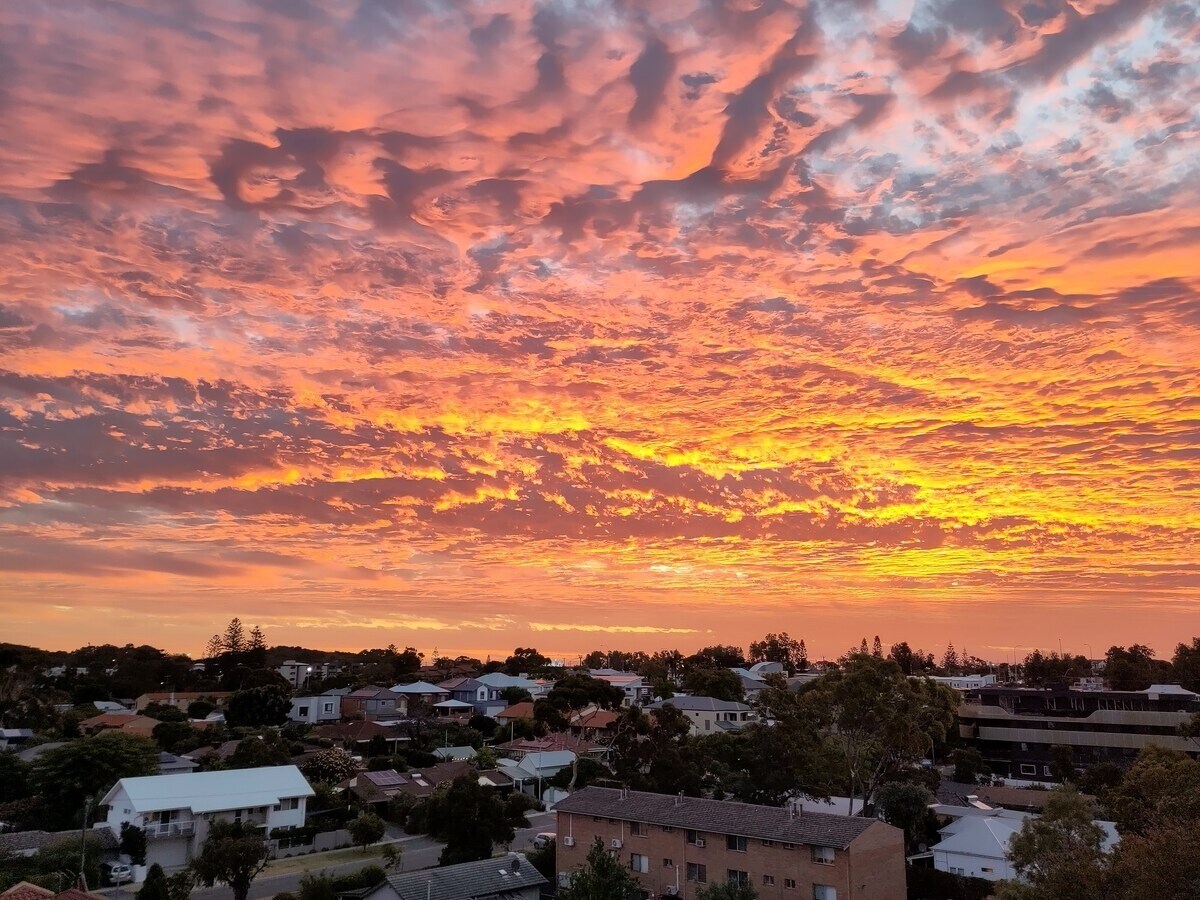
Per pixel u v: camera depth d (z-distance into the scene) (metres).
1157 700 96.56
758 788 69.44
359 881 50.06
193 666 178.88
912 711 66.44
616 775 77.38
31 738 89.38
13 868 49.09
